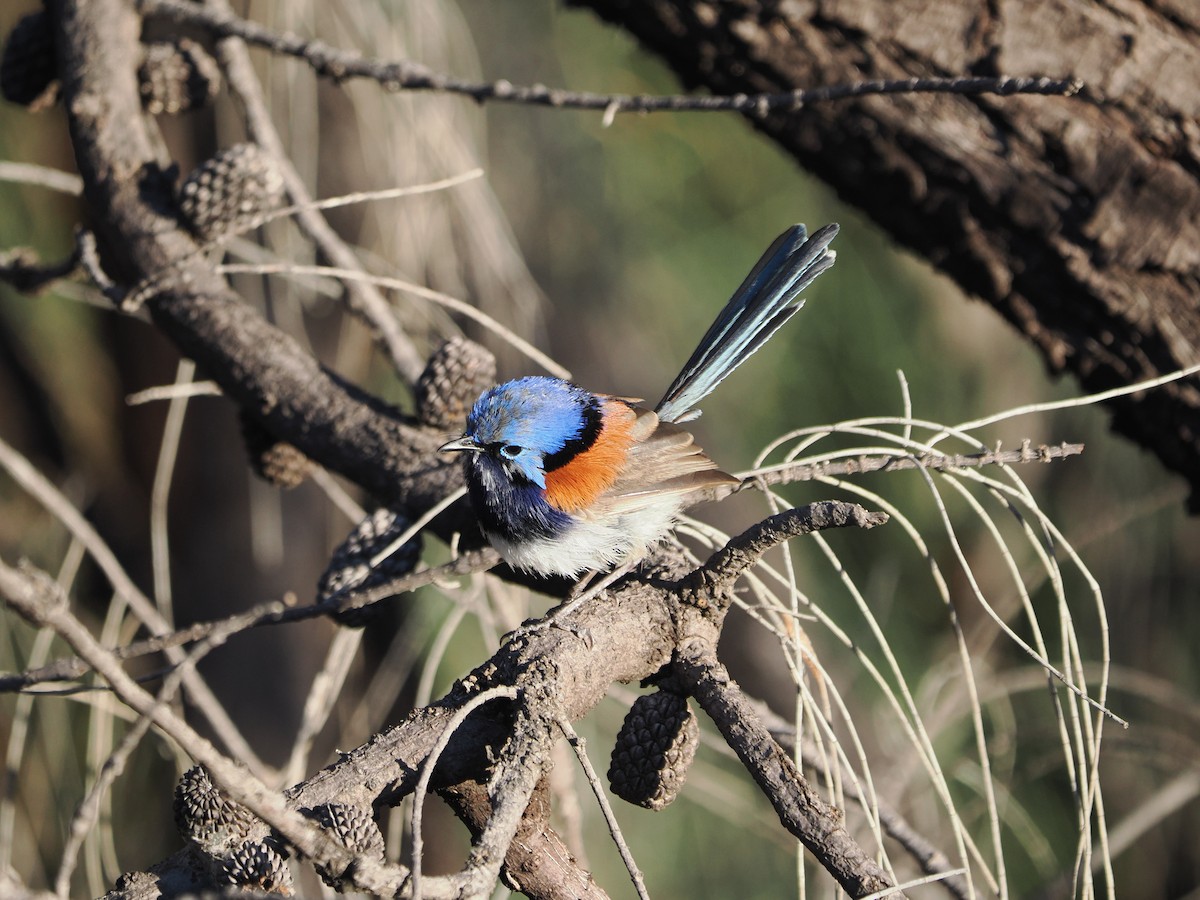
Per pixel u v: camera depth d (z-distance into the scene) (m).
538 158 13.45
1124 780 12.27
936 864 7.00
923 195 8.38
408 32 10.54
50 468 15.12
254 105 9.08
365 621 7.29
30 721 10.35
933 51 8.03
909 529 5.80
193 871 4.93
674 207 13.48
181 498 14.91
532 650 5.71
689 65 8.61
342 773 5.37
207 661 14.39
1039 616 12.39
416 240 10.01
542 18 12.76
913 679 12.54
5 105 12.22
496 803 4.87
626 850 4.66
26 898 3.82
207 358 8.09
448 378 7.69
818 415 13.18
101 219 8.37
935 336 12.92
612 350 14.37
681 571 6.93
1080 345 8.58
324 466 7.99
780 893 11.90
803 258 9.04
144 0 8.75
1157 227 8.04
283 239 10.20
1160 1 7.82
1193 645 12.20
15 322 13.88
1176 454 8.71
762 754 5.29
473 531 7.98
